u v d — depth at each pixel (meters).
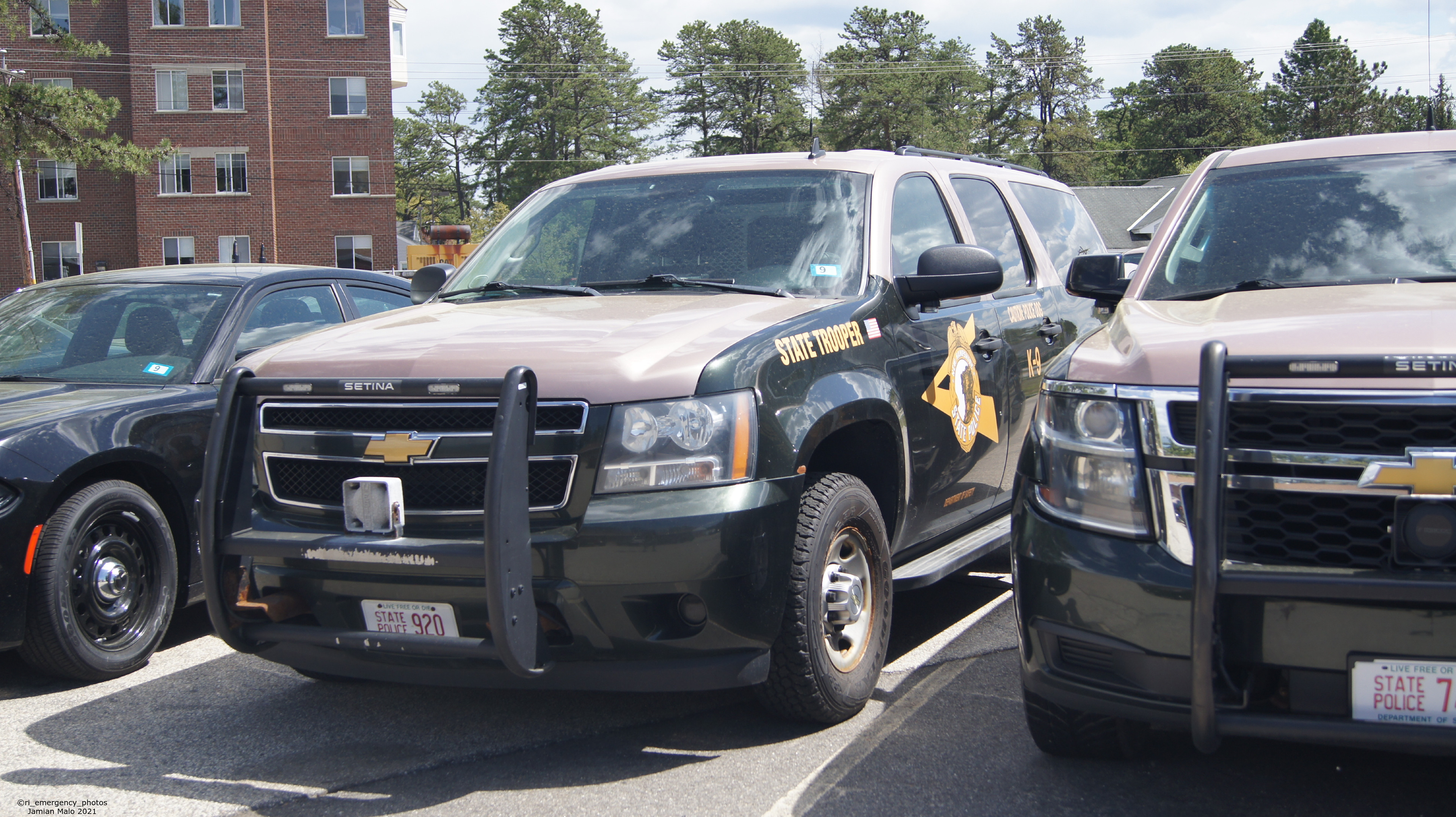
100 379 5.40
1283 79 98.81
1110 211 58.19
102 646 4.72
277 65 47.88
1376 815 3.08
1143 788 3.29
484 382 3.23
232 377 3.61
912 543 4.49
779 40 94.06
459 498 3.38
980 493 5.00
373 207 48.78
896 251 4.61
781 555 3.49
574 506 3.32
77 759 3.83
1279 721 2.60
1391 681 2.55
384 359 3.59
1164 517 2.81
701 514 3.29
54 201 47.66
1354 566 2.60
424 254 22.06
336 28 48.16
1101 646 2.87
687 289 4.36
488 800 3.39
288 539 3.43
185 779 3.63
